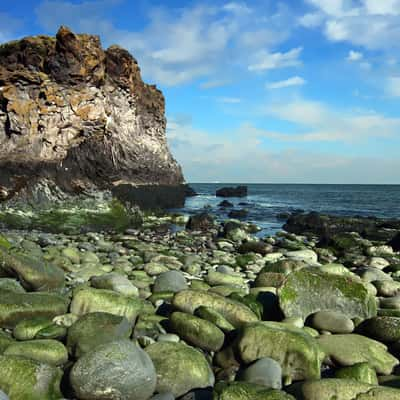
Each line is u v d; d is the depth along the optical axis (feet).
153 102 193.36
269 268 32.68
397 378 15.42
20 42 101.50
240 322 19.57
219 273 30.91
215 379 15.94
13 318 18.98
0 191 75.87
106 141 120.78
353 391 12.97
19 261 23.89
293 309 21.45
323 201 187.83
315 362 15.52
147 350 15.71
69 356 16.26
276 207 144.87
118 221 81.97
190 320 18.28
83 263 37.17
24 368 13.98
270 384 14.48
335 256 54.90
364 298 21.67
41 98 102.06
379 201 190.80
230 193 219.00
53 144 100.07
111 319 17.54
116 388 12.94
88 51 108.68
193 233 74.79
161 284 27.40
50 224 71.77
